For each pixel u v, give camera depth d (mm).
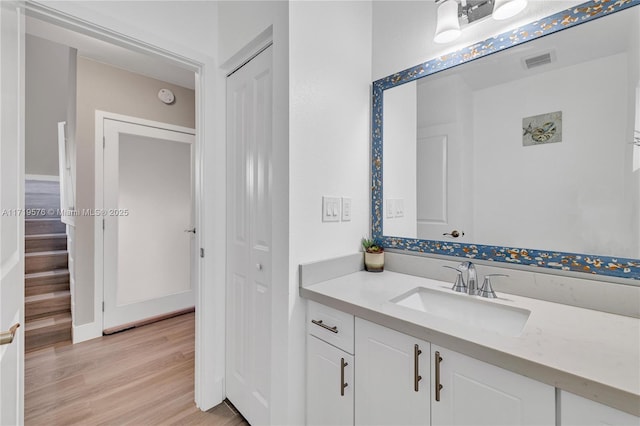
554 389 661
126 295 2768
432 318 923
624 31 959
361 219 1628
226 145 1735
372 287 1277
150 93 2855
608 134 988
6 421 899
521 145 1176
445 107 1395
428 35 1446
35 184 3975
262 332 1445
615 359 678
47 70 3506
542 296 1103
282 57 1261
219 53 1682
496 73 1236
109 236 2641
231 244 1695
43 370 2037
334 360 1161
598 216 1010
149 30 1429
